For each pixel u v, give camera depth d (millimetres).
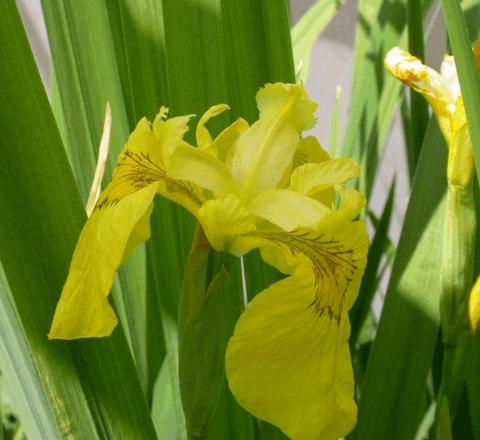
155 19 411
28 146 353
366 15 486
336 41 797
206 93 400
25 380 377
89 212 366
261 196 330
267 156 340
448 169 370
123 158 330
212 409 338
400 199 826
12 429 550
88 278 316
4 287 366
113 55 411
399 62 384
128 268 428
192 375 334
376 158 477
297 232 325
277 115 343
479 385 440
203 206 320
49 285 357
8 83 351
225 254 331
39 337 358
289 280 315
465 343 380
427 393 477
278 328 312
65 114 417
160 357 447
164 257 421
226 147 354
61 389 362
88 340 364
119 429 367
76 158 421
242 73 408
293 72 410
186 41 396
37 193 354
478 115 313
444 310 379
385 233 465
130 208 313
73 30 408
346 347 321
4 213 352
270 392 309
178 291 423
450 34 309
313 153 359
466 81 312
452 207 370
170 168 327
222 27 397
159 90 415
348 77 803
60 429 363
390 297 407
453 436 450
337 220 320
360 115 478
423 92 381
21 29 351
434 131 415
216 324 333
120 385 367
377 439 406
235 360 309
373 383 406
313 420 310
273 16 404
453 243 372
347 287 323
